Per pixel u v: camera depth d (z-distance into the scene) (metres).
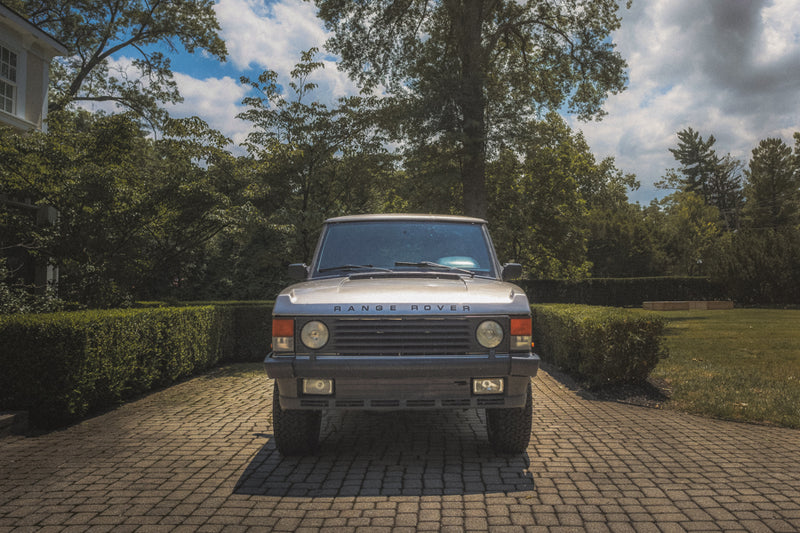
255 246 17.52
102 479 4.38
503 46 24.28
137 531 3.40
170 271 12.76
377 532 3.36
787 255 31.73
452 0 20.45
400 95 18.83
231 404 7.34
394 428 5.98
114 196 9.89
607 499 3.87
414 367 4.18
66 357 6.07
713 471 4.49
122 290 10.62
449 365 4.20
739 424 6.20
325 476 4.40
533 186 24.95
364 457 4.91
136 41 30.52
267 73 14.20
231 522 3.52
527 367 4.26
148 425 6.20
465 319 4.31
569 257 24.95
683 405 7.11
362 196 16.28
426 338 4.27
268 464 4.73
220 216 11.26
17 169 9.64
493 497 3.92
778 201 61.06
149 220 10.58
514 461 4.76
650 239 41.47
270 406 7.19
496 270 5.45
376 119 15.05
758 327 18.28
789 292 31.69
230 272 19.39
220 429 5.99
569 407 7.10
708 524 3.45
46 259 10.60
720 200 85.56
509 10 22.94
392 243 5.61
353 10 20.91
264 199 14.70
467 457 4.89
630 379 8.19
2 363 5.98
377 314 4.28
